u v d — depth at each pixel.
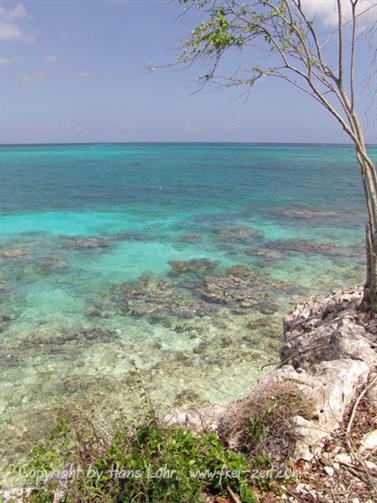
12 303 13.12
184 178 48.03
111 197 33.94
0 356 10.09
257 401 4.54
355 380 5.45
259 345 10.63
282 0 6.18
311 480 4.09
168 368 9.62
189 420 4.94
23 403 8.39
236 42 6.38
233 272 15.82
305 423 4.44
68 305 13.04
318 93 6.61
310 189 38.44
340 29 6.24
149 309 12.77
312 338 7.35
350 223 24.48
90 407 8.28
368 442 4.55
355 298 7.86
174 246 19.61
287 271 16.09
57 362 9.86
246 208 29.23
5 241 20.22
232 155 100.06
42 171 55.41
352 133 6.68
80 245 19.67
